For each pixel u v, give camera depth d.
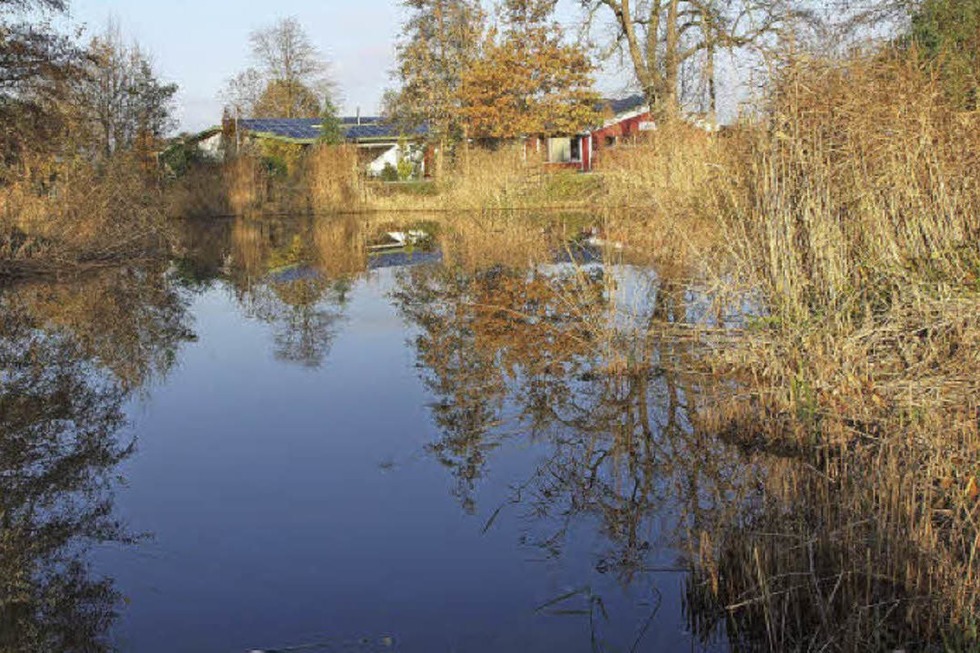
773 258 7.55
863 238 7.64
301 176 36.69
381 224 29.34
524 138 38.22
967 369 5.73
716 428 6.30
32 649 3.74
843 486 4.72
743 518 4.79
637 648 3.66
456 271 16.05
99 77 32.50
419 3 40.97
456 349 9.47
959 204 7.41
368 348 9.76
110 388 8.28
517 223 25.61
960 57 9.24
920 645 3.46
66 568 4.50
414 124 42.47
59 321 11.96
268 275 17.05
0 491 5.63
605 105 41.06
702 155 15.04
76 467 6.07
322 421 7.02
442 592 4.17
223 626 3.90
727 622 3.85
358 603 4.09
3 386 8.34
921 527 4.00
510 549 4.62
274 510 5.22
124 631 3.87
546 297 12.34
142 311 12.85
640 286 12.11
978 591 3.55
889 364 6.23
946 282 6.68
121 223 20.36
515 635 3.79
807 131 7.67
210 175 35.56
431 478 5.69
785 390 6.33
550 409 7.09
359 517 5.08
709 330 8.18
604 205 21.42
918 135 7.38
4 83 21.44
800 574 3.83
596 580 4.25
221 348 10.04
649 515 4.96
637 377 7.84
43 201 18.56
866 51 8.10
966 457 4.68
